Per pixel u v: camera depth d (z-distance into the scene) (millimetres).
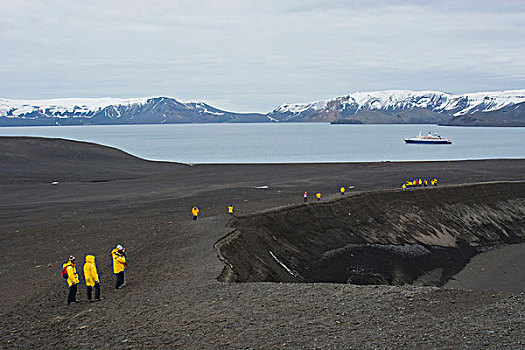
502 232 45469
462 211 46781
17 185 52969
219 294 15617
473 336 10758
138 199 43781
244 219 30266
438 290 15508
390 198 44469
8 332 13172
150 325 12875
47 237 28094
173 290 16375
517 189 54125
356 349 10359
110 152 85062
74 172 64188
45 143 83125
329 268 30062
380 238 37031
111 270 19719
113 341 11898
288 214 33438
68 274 15477
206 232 26609
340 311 13352
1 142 79250
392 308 13523
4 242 27094
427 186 52062
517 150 147750
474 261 38031
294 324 12336
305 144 183375
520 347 9891
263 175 64750
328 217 36375
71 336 12477
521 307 13094
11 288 18062
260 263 24719
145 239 25781
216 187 52688
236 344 11117
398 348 10289
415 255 36094
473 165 79062
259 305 14203
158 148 158250
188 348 11109
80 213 36500
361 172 68375
